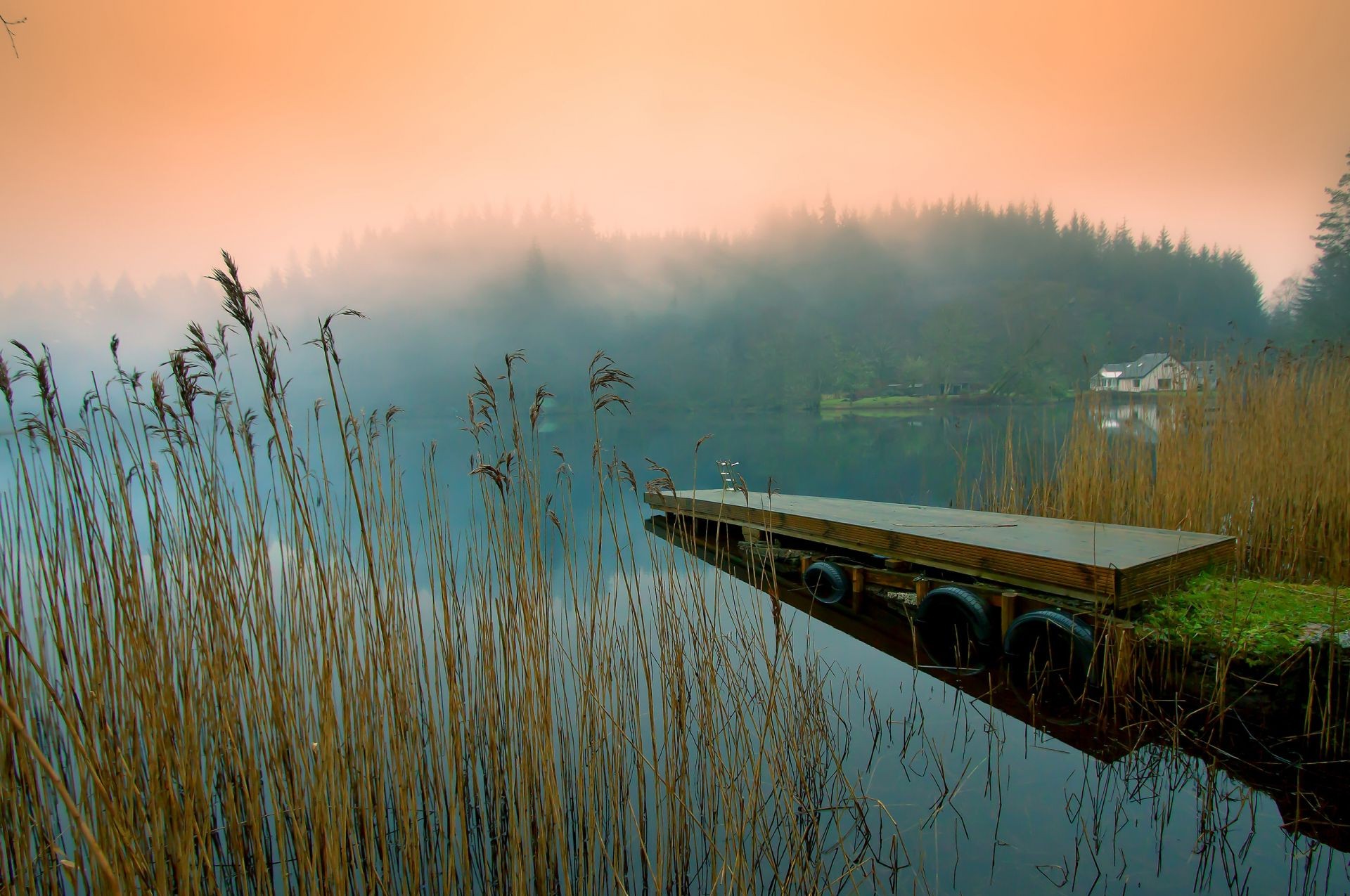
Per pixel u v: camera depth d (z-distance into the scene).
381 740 2.12
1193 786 2.41
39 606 2.03
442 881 1.89
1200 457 5.02
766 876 1.97
